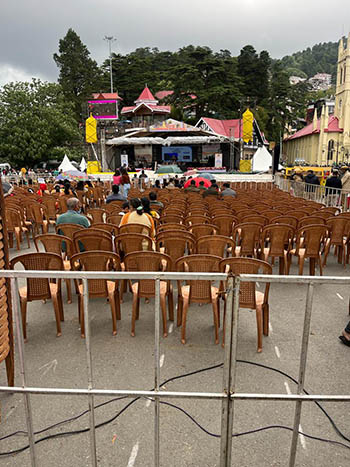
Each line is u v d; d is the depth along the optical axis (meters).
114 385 3.04
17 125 37.47
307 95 89.50
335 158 68.81
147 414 2.73
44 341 3.81
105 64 68.94
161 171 23.70
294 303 4.76
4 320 2.62
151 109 45.28
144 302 4.86
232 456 2.34
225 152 38.16
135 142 33.16
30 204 8.44
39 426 2.60
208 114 52.12
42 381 3.10
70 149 41.66
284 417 2.69
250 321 4.25
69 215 5.69
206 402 2.86
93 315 4.46
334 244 6.18
